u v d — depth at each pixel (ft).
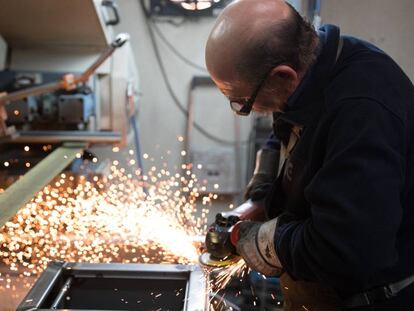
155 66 10.94
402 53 6.59
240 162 11.32
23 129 7.38
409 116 3.31
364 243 2.89
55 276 3.87
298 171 3.75
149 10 10.53
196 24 10.66
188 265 4.11
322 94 3.41
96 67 6.72
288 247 3.40
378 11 6.47
